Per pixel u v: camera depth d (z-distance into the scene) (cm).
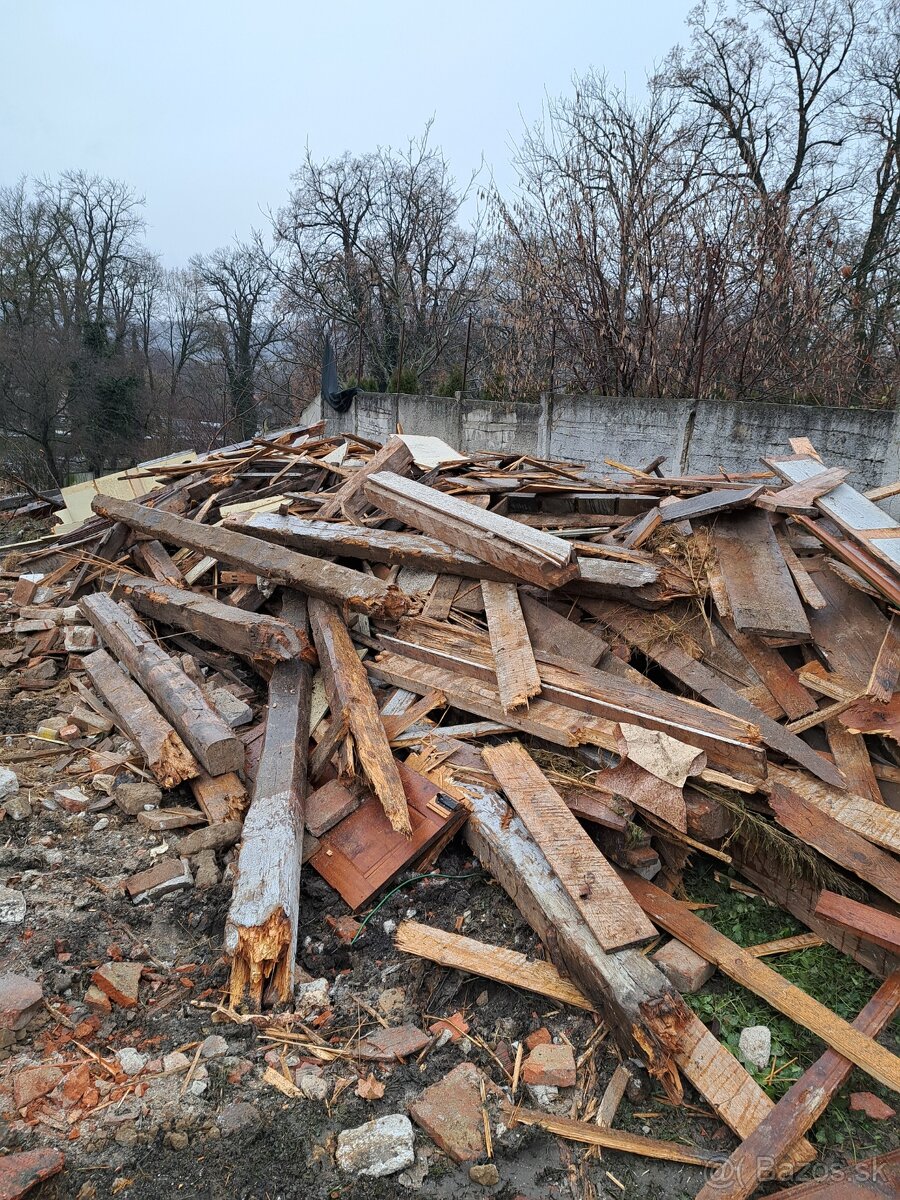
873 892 336
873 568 423
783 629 405
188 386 3497
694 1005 310
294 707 444
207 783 422
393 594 479
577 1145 262
